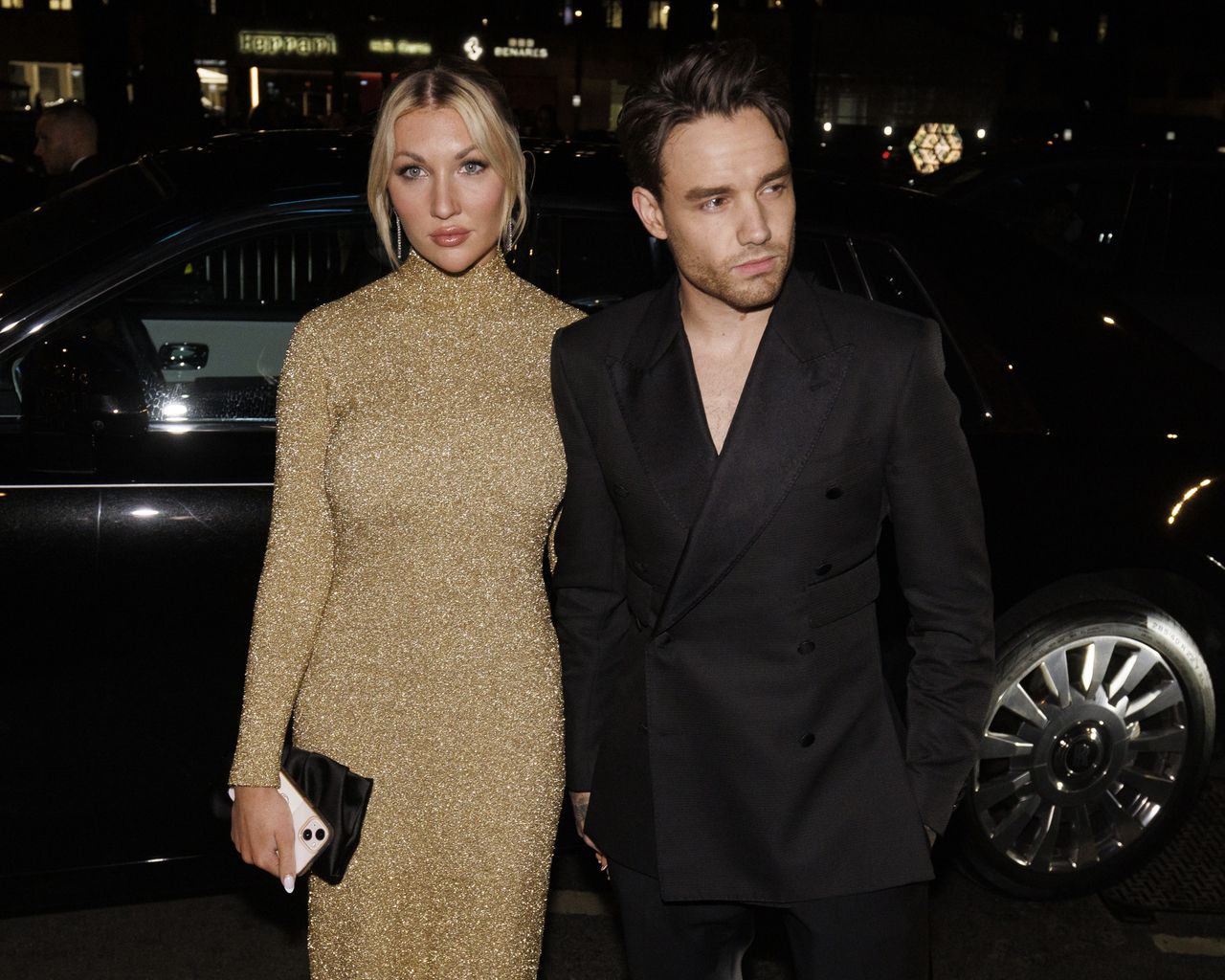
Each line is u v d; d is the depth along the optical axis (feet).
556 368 6.04
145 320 8.77
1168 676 10.08
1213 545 9.68
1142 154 22.16
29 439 8.48
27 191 32.12
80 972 9.25
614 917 10.23
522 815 6.42
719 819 5.86
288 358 6.20
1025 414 9.69
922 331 5.65
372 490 6.09
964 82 120.98
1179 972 9.57
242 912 10.09
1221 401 10.20
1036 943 9.87
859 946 5.86
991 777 10.06
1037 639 9.75
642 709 6.02
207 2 115.34
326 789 6.18
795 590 5.68
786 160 5.34
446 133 6.02
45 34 114.32
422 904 6.52
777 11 117.19
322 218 8.95
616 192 9.37
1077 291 10.29
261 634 6.08
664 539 5.76
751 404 5.54
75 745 8.57
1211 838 11.34
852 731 5.83
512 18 121.70
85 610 8.40
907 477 5.66
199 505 8.51
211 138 10.80
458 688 6.25
